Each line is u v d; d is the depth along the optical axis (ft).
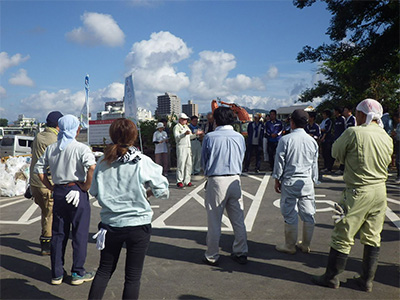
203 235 15.66
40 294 10.45
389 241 13.98
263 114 45.62
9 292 10.59
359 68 38.65
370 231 9.96
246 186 26.96
